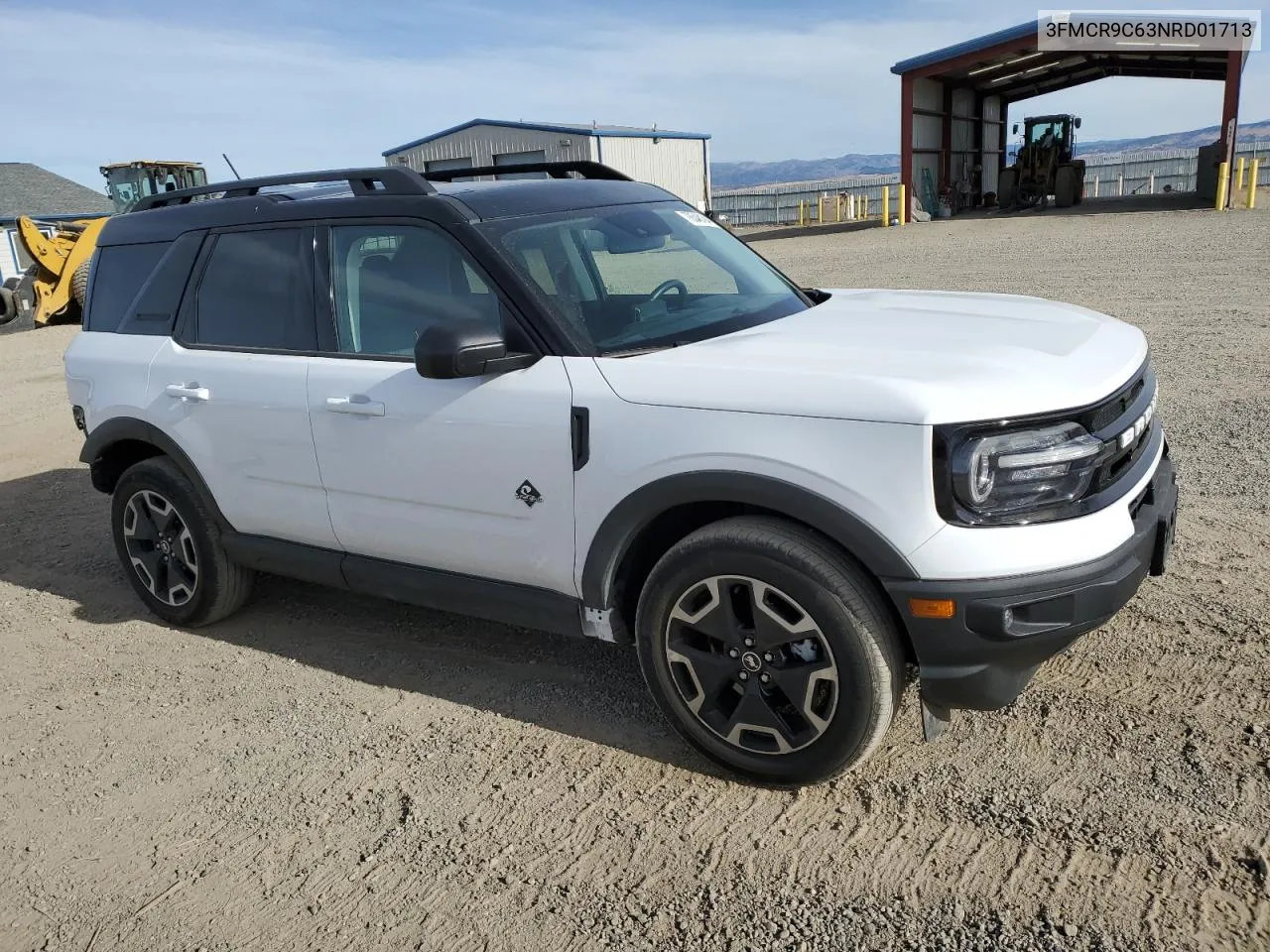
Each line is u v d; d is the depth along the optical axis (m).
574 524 3.25
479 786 3.29
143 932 2.80
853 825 2.90
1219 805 2.79
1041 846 2.72
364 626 4.60
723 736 3.13
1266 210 23.11
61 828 3.31
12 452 8.70
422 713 3.78
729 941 2.54
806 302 4.08
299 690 4.05
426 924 2.71
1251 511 4.79
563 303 3.41
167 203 4.79
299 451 3.93
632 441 3.06
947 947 2.43
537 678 3.95
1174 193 33.66
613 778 3.26
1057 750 3.12
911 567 2.68
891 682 2.83
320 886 2.91
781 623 2.92
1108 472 2.83
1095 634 3.75
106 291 4.81
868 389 2.73
